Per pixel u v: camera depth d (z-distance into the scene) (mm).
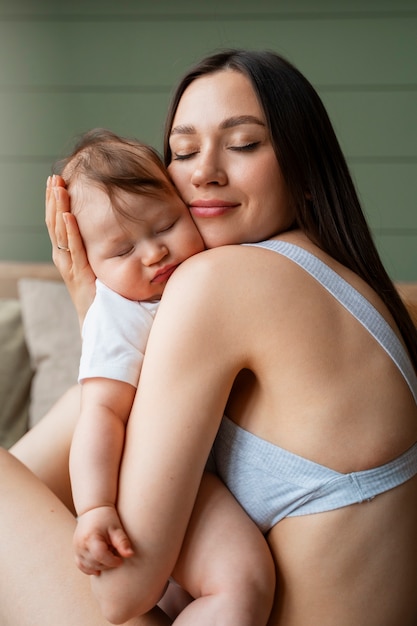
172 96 1256
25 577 1112
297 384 1046
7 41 2986
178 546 1022
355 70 2842
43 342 2619
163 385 1032
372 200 2920
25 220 3090
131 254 1181
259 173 1153
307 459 1050
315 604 1047
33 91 3008
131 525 1001
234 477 1112
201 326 1041
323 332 1059
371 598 1053
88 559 990
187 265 1111
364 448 1051
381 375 1079
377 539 1055
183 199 1214
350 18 2811
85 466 1037
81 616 1066
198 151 1188
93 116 2998
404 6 2781
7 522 1168
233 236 1184
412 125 2857
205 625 985
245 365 1062
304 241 1172
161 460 1010
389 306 1222
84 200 1209
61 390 2547
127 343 1126
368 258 1236
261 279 1062
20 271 2836
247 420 1102
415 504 1100
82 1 2926
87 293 1255
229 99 1160
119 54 2939
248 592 1004
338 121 2881
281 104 1172
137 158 1201
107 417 1078
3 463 1257
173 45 2904
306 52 2846
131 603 1005
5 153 3061
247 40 2857
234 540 1041
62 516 1182
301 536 1056
